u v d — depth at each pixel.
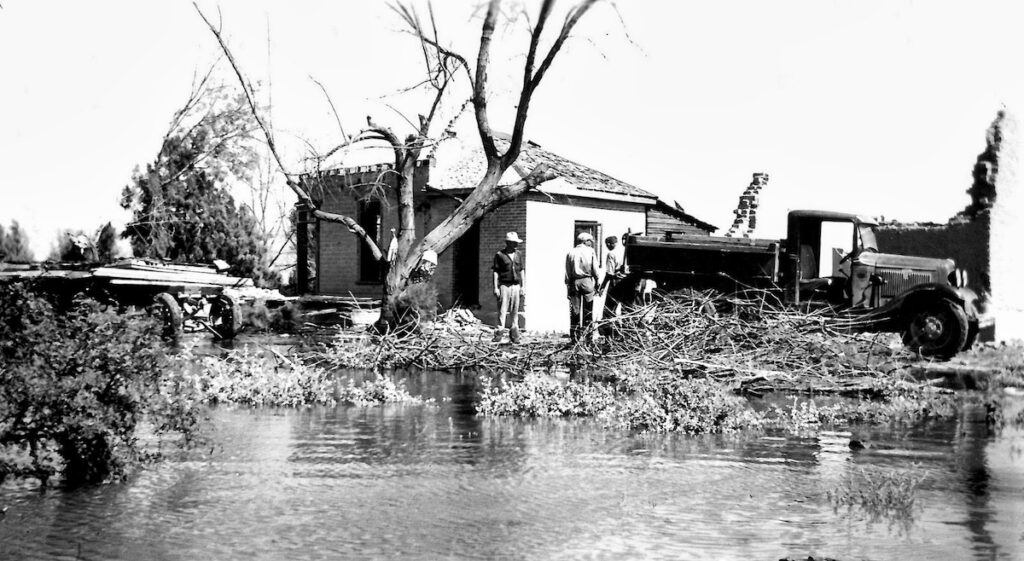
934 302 17.14
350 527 6.13
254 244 33.50
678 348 15.25
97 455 7.52
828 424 10.73
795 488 7.32
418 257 20.89
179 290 22.95
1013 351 18.81
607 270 19.03
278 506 6.67
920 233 22.83
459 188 25.72
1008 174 22.08
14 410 7.21
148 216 32.22
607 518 6.38
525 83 20.22
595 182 27.19
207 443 8.91
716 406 10.52
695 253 17.81
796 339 15.03
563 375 15.16
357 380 14.71
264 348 18.02
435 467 8.05
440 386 14.16
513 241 21.22
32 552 5.55
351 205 28.67
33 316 7.42
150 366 7.96
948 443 9.46
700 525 6.21
